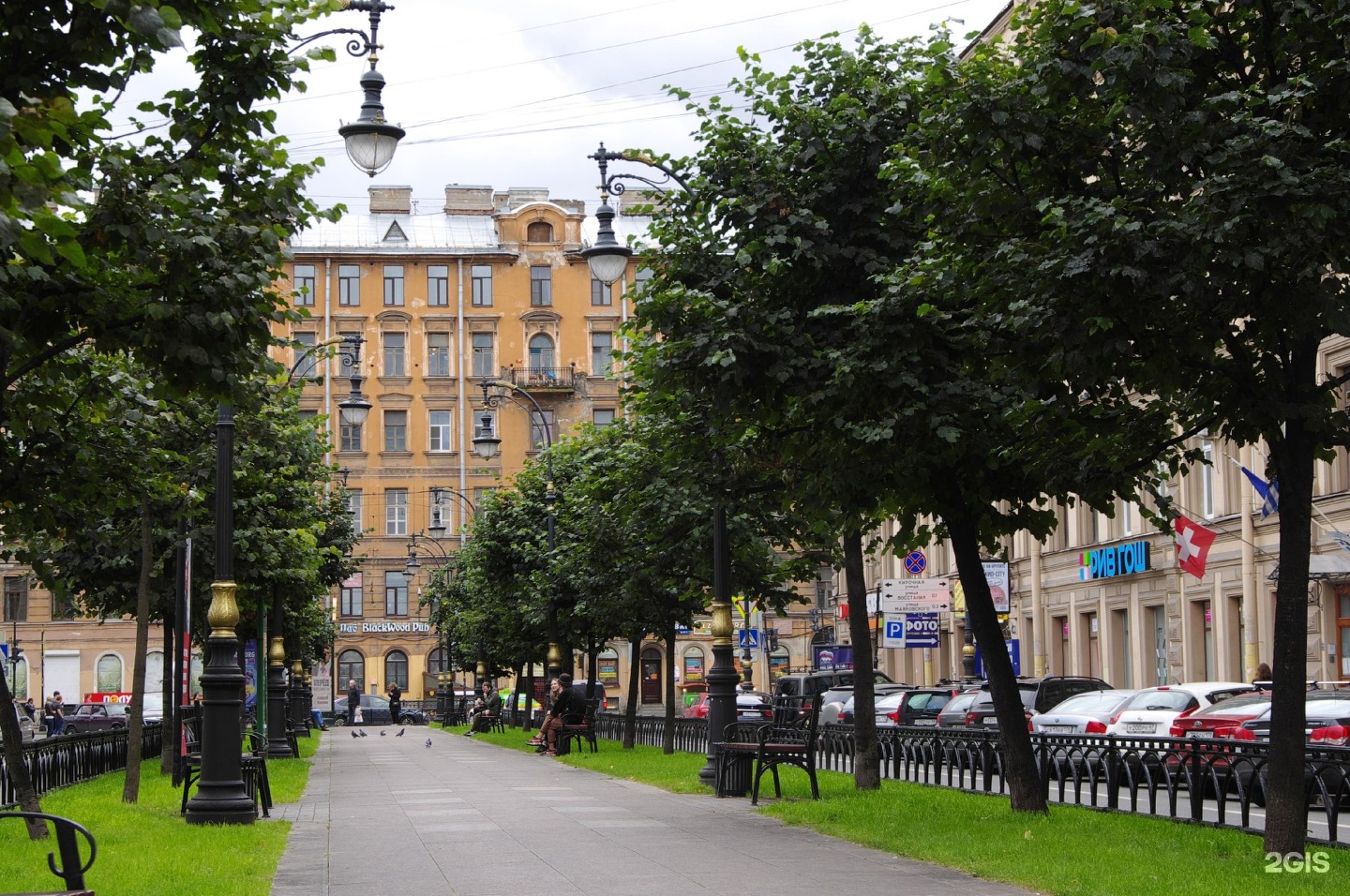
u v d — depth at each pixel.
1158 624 42.22
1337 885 10.82
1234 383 12.43
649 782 24.97
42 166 6.91
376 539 91.56
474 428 92.00
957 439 14.55
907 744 22.67
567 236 93.44
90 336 11.30
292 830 16.61
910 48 17.80
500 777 27.42
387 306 92.06
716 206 17.23
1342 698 20.52
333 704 85.94
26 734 52.25
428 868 13.06
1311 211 10.75
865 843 14.59
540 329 92.75
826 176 17.00
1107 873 11.63
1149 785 15.66
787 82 17.55
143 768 29.14
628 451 30.16
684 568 32.34
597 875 12.45
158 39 8.00
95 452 14.27
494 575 50.47
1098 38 11.68
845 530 17.47
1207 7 12.21
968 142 13.01
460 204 96.12
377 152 18.94
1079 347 11.84
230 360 11.31
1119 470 13.84
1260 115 11.59
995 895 11.07
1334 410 12.31
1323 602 33.62
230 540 17.17
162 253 10.88
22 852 13.38
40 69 9.73
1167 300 11.70
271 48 11.53
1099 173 13.13
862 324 14.95
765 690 84.50
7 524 15.09
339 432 91.44
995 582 47.00
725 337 15.76
